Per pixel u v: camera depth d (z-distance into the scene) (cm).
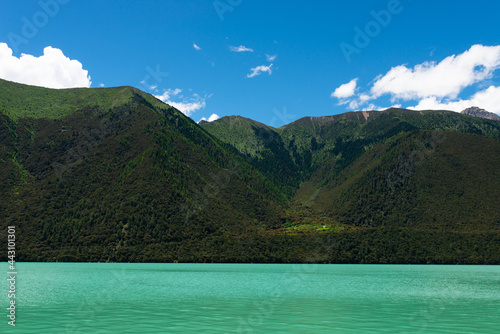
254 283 7700
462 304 5103
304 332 3300
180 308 4559
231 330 3350
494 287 7319
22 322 3669
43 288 6475
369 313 4341
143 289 6500
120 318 3891
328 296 5831
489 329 3500
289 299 5447
